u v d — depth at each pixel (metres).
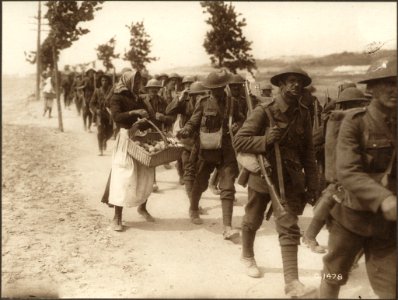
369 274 3.27
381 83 3.04
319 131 5.20
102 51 13.92
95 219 6.11
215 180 7.37
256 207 4.20
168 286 4.07
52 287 4.02
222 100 5.29
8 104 25.06
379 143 3.07
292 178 3.93
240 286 4.06
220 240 5.32
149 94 7.87
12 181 8.09
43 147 11.51
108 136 11.03
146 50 12.16
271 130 3.85
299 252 4.70
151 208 6.61
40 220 6.00
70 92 22.55
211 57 8.77
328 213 3.39
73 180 8.40
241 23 8.62
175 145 5.53
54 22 13.73
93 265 4.59
